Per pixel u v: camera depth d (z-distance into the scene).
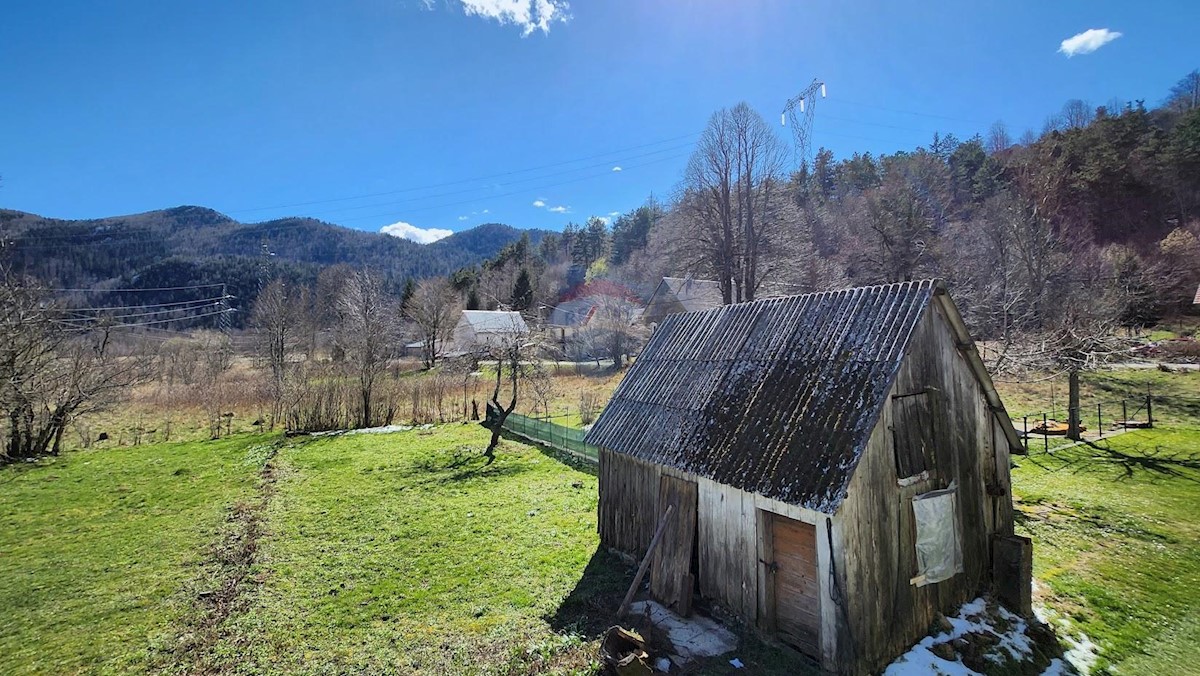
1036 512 14.16
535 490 16.94
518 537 13.03
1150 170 47.50
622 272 92.88
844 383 8.34
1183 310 39.06
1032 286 30.86
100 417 30.48
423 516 14.75
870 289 9.36
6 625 9.51
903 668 7.61
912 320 8.30
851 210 56.12
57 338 24.89
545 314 75.56
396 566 11.62
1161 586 10.36
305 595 10.40
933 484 8.66
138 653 8.60
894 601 7.90
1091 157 49.06
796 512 7.80
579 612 9.57
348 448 23.75
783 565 8.41
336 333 47.59
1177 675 7.91
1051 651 8.41
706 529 9.45
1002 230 36.28
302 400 28.97
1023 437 21.39
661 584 9.84
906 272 37.66
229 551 12.62
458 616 9.53
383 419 30.17
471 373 40.56
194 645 8.78
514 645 8.51
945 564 8.60
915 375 8.51
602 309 55.50
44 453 23.42
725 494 9.09
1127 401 26.02
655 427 10.83
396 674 7.89
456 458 21.50
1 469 20.69
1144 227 46.31
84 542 13.36
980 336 29.70
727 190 37.16
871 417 7.61
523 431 25.84
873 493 7.74
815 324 9.76
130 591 10.75
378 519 14.59
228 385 36.31
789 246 37.78
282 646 8.69
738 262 37.81
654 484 10.73
